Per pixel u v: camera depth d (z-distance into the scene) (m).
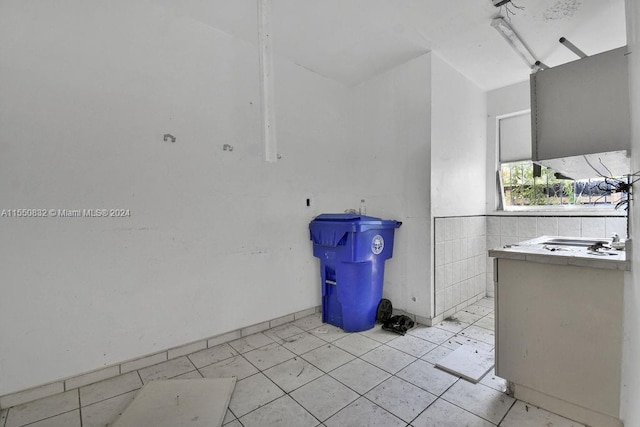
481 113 3.58
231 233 2.51
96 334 1.92
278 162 2.81
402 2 2.13
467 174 3.32
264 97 1.72
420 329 2.73
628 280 1.36
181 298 2.25
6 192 1.65
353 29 2.44
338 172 3.34
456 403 1.70
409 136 2.92
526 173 3.50
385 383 1.90
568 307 1.54
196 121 2.32
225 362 2.17
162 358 2.17
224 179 2.47
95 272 1.92
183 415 1.60
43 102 1.75
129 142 2.03
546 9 2.17
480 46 2.69
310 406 1.69
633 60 1.30
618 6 2.13
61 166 1.80
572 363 1.54
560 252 1.63
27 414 1.63
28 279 1.72
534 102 1.83
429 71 2.76
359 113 3.38
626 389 1.38
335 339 2.54
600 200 3.03
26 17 1.71
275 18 2.30
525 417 1.58
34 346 1.74
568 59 2.87
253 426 1.54
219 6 2.17
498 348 1.78
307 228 3.05
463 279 3.26
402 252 2.98
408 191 2.93
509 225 3.50
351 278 2.66
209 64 2.39
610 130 1.57
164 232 2.17
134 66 2.05
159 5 2.15
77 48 1.85
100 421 1.59
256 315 2.67
